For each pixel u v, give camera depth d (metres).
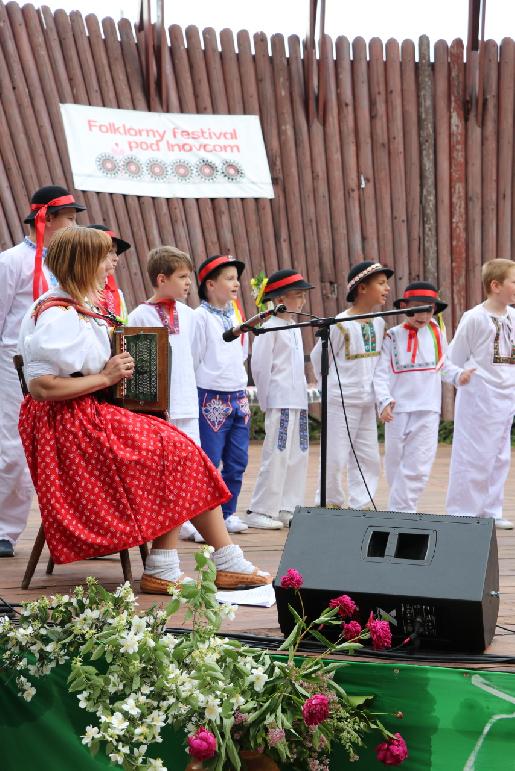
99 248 3.63
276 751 2.81
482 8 9.71
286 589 3.11
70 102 8.98
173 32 9.30
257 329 4.34
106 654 2.77
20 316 4.42
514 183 10.07
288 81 9.62
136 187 9.13
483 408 5.65
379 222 9.85
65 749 3.10
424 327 5.74
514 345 5.67
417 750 2.95
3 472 4.39
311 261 9.72
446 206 9.93
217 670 2.70
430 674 2.90
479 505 5.71
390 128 9.79
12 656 3.00
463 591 2.97
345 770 3.00
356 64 9.68
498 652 3.12
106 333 3.65
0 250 8.71
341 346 5.72
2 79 8.71
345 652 3.04
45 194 4.37
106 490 3.57
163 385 3.72
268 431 5.67
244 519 5.72
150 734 2.68
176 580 3.76
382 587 3.04
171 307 4.89
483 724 2.90
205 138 9.38
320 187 9.68
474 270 10.02
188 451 3.65
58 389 3.51
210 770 2.74
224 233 9.46
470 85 9.90
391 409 5.63
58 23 8.94
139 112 9.20
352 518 3.24
